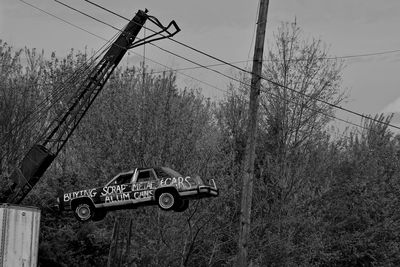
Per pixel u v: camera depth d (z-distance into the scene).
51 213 32.16
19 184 25.78
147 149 28.62
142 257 29.11
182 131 29.39
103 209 23.92
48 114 34.12
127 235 29.89
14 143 33.38
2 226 17.80
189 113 31.09
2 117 34.47
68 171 33.06
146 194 23.12
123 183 23.70
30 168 25.81
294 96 34.34
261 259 30.12
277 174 32.62
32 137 34.03
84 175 30.30
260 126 34.34
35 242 19.08
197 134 30.00
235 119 33.38
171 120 29.44
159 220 28.03
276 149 33.84
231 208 31.16
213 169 29.09
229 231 30.25
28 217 18.78
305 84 34.44
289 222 31.44
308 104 34.28
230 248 32.50
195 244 30.28
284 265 30.59
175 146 29.06
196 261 32.38
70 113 28.27
